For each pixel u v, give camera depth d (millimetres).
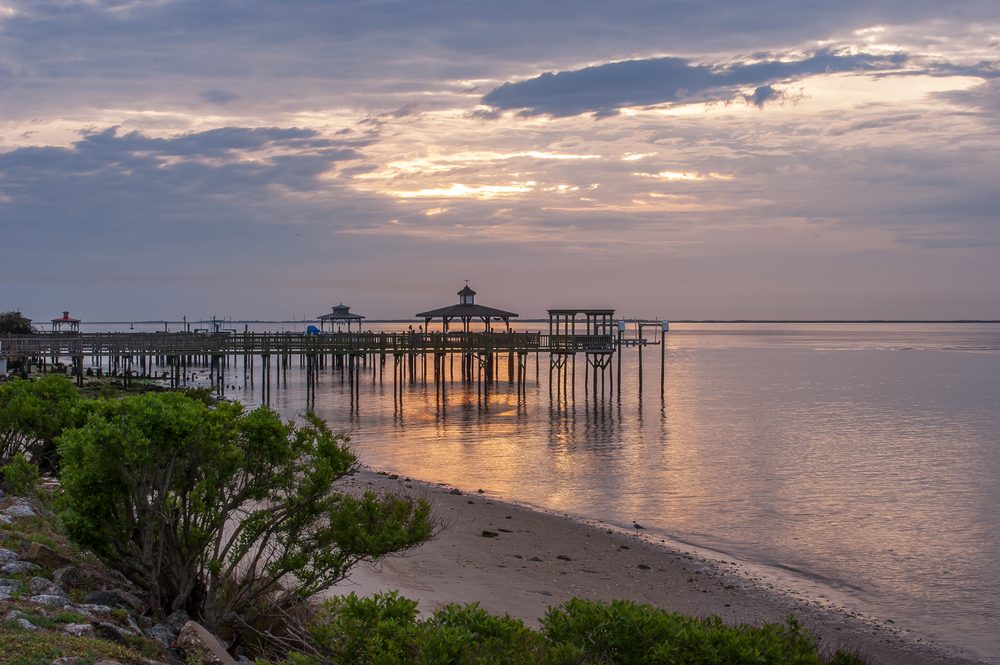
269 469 13695
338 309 109062
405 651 9273
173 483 13547
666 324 65438
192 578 13438
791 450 42656
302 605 14141
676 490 32656
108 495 12797
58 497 13531
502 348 61562
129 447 12398
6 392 22734
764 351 169125
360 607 10234
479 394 63531
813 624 18500
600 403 65375
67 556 14734
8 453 23188
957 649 17359
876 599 20438
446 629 9188
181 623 12703
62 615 10930
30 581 12438
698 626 10133
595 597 19406
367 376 93000
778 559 23609
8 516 17125
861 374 100062
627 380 90312
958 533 26516
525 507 29188
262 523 13320
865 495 31938
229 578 13977
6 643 9648
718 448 43156
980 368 111375
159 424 12648
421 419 54281
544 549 23375
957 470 37312
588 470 36781
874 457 40656
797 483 34156
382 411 58438
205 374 93125
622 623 9656
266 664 10094
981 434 48969
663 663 9367
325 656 11242
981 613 19531
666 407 63031
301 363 103875
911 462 39344
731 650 9688
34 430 22125
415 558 21219
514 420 54219
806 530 26734
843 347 191625
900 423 54031
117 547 13008
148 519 12758
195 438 12820
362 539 13195
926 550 24625
